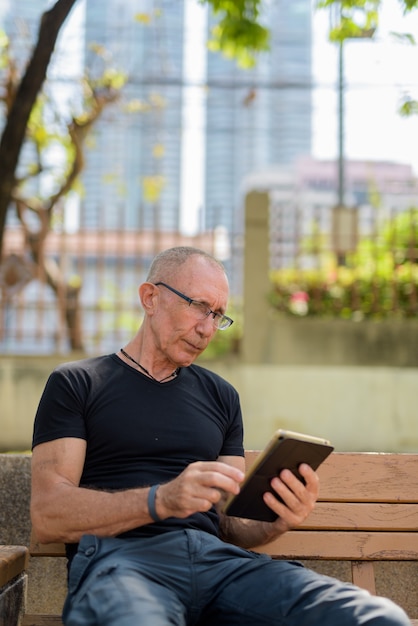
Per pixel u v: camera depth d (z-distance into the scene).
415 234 7.35
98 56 8.88
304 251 7.41
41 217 7.47
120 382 2.59
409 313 7.23
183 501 2.18
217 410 2.73
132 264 7.44
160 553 2.32
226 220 7.71
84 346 7.44
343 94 9.52
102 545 2.31
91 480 2.50
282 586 2.21
